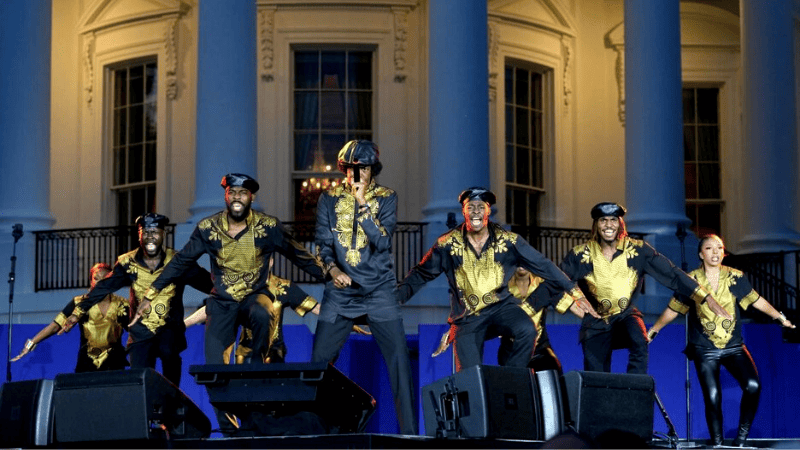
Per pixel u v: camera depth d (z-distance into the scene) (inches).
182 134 1277.1
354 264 533.6
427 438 434.6
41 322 1062.4
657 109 1123.9
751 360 649.6
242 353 566.6
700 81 1392.7
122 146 1310.3
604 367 625.9
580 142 1348.4
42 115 1111.6
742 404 648.4
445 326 776.3
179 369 623.8
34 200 1099.9
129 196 1304.1
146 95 1302.9
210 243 551.2
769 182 1182.9
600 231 621.9
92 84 1314.0
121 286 630.5
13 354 793.6
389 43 1274.6
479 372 462.6
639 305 1040.8
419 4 1282.0
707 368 648.4
